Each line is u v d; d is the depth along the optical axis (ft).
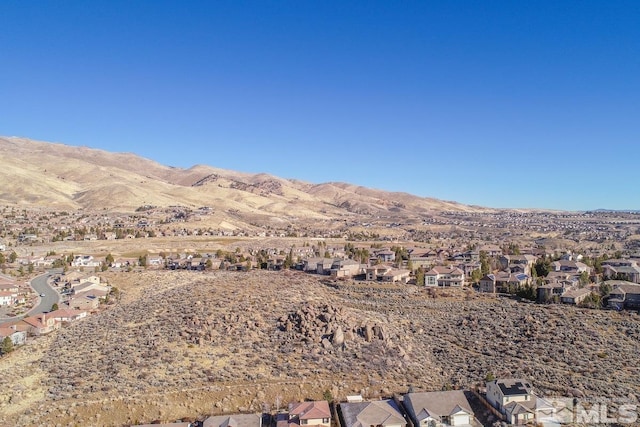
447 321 404.16
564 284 487.20
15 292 527.81
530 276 560.20
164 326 356.18
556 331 363.97
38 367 300.81
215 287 476.13
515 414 238.89
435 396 253.65
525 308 422.41
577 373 297.94
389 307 440.45
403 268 594.24
